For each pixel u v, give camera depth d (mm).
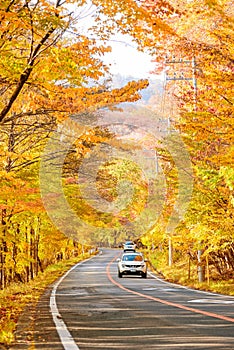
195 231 22188
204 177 17641
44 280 32344
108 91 13172
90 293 22016
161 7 10867
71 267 49156
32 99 13352
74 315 13602
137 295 20656
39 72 11898
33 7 10883
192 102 16906
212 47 14836
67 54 11578
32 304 17531
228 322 11438
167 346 8445
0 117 12125
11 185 16328
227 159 15531
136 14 10461
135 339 9312
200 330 10250
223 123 15125
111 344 8812
